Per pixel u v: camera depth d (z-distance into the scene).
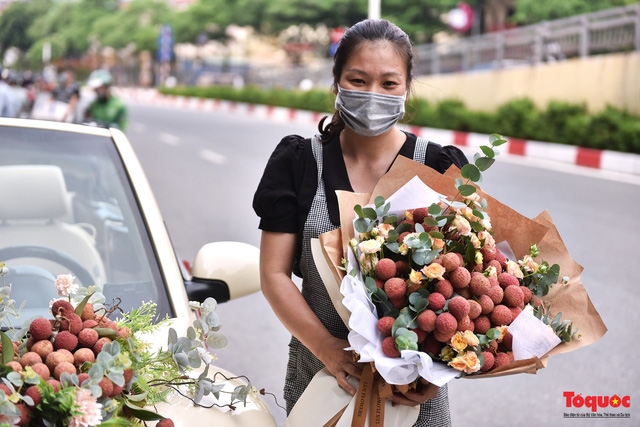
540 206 10.48
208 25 54.97
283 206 2.57
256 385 5.15
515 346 2.28
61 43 75.19
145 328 2.45
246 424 2.44
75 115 12.23
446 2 34.16
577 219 9.75
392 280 2.27
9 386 1.90
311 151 2.61
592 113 17.20
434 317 2.22
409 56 2.56
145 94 54.19
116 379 1.96
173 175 14.00
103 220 3.09
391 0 34.72
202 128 23.77
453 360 2.19
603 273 7.48
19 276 2.93
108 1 77.69
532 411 4.88
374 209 2.39
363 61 2.50
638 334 6.04
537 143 16.09
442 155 2.63
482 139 17.58
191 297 2.94
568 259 2.48
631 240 8.74
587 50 18.52
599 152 14.49
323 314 2.58
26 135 3.28
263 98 35.09
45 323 2.06
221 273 2.99
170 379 2.37
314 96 30.42
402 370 2.23
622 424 4.71
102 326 2.16
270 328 6.12
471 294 2.31
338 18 44.16
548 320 2.37
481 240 2.38
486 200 2.50
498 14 34.59
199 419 2.39
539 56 20.33
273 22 46.44
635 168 13.54
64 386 1.93
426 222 2.32
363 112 2.49
